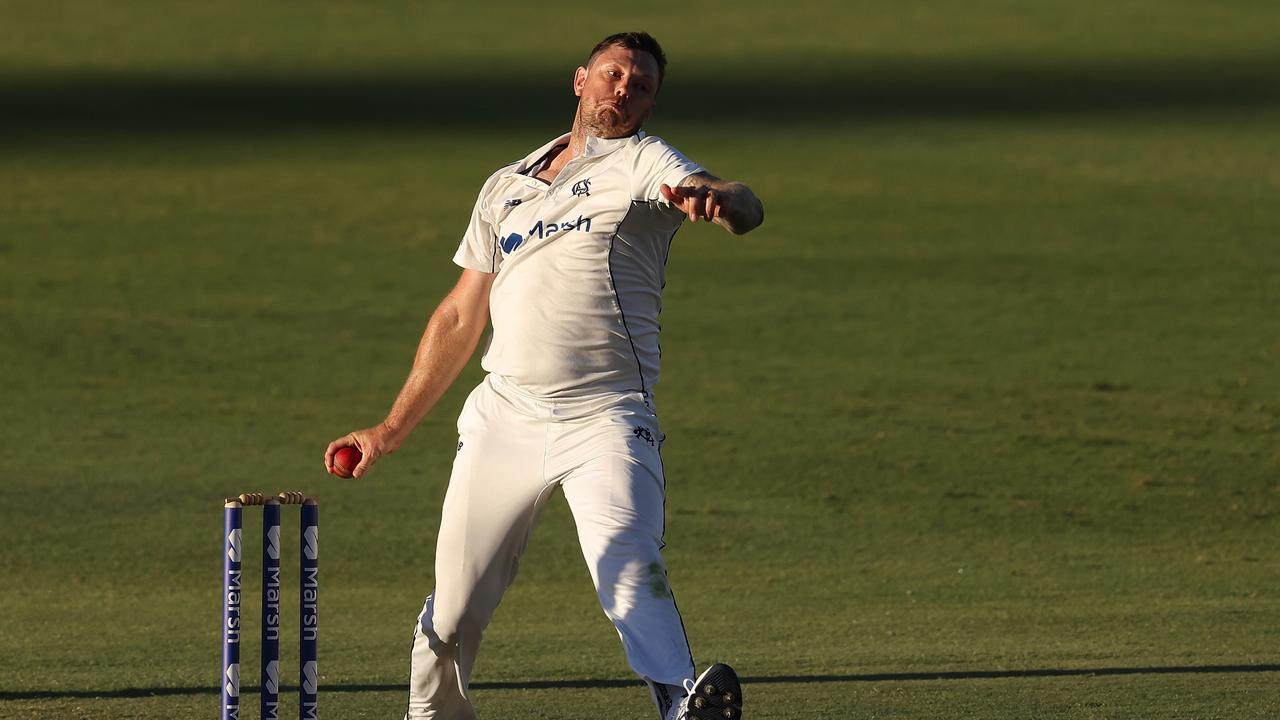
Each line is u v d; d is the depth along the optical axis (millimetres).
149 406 62250
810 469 54500
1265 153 112625
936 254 89125
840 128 121375
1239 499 51031
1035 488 52250
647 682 18828
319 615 36500
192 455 55625
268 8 162000
